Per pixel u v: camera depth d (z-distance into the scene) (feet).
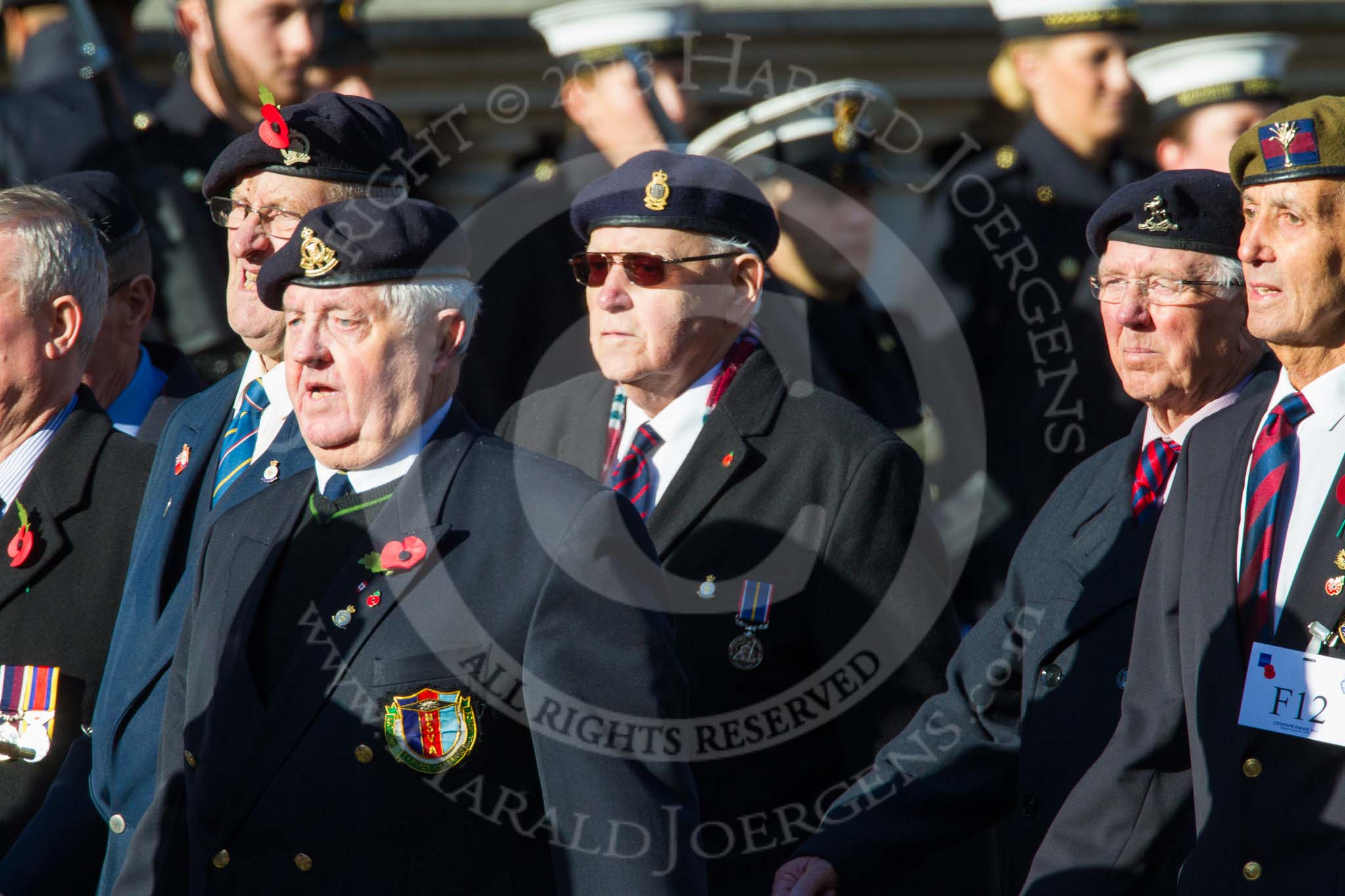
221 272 62.18
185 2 63.31
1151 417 43.73
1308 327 36.42
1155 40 93.35
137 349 55.88
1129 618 40.91
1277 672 35.73
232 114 63.67
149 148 63.31
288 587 36.81
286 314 36.68
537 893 35.09
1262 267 36.81
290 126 45.75
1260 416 38.29
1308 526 36.50
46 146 63.31
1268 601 36.32
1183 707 37.52
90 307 46.88
